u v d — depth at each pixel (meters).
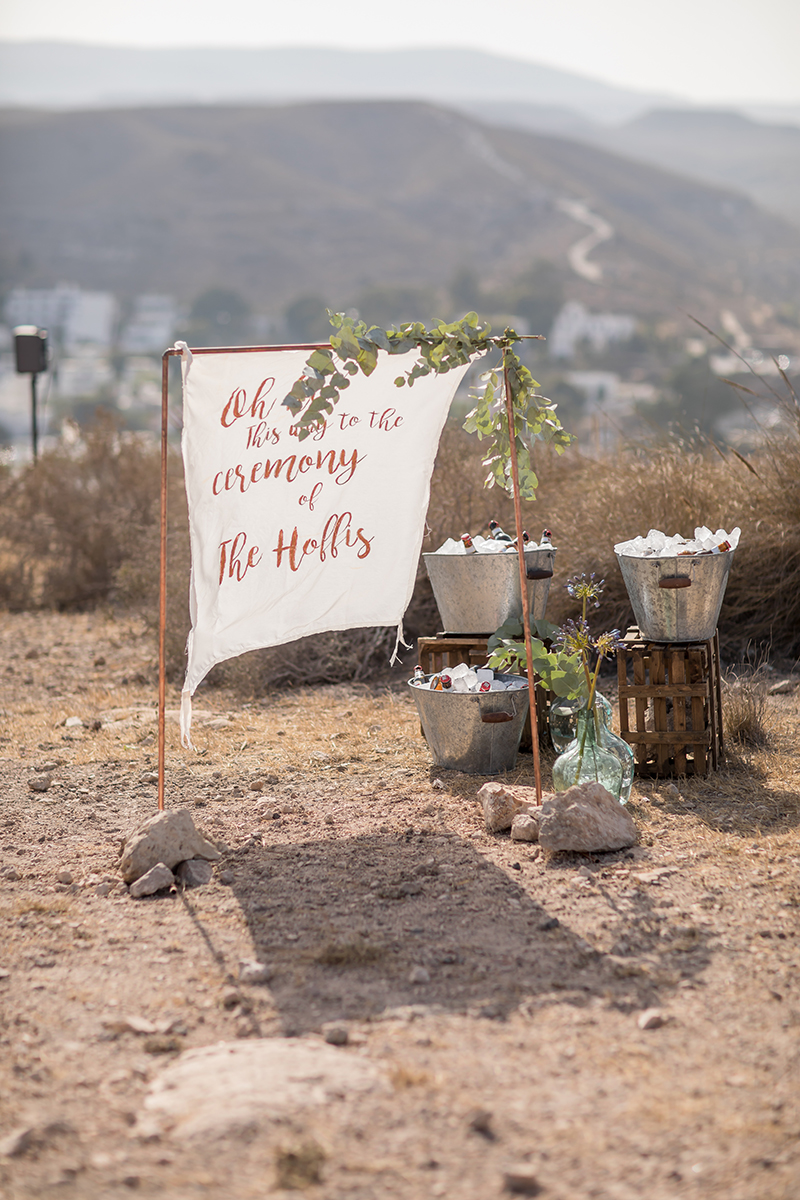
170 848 4.27
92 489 12.00
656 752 5.26
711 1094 2.68
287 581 4.75
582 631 5.07
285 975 3.39
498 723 5.36
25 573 11.73
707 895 3.87
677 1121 2.56
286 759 5.85
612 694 6.73
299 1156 2.40
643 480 7.89
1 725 6.77
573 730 5.48
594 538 7.57
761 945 3.48
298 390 4.44
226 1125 2.52
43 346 13.31
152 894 4.09
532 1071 2.79
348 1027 3.03
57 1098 2.72
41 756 6.08
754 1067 2.79
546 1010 3.12
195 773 5.68
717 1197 2.29
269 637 4.75
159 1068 2.87
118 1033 3.06
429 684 5.51
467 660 5.82
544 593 5.84
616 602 7.43
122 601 10.98
